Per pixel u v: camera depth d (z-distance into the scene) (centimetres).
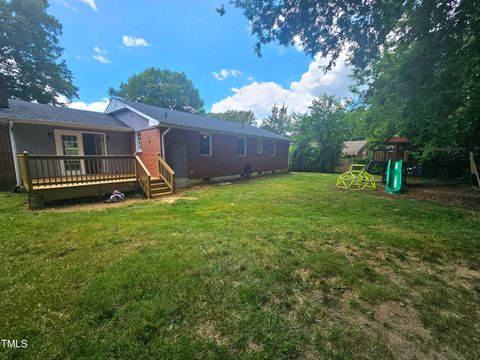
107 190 745
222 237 369
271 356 154
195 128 1054
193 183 1105
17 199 666
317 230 407
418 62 563
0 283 234
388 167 952
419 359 155
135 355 153
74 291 221
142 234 383
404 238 374
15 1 1705
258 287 232
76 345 160
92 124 960
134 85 3194
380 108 959
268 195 793
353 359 153
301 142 2247
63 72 2134
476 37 499
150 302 206
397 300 219
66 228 413
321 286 238
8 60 1742
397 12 465
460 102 749
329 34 525
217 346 161
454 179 1359
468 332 181
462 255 318
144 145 1047
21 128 814
